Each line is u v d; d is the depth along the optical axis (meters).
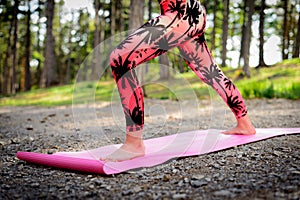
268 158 2.50
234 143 2.98
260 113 5.88
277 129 3.61
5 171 2.50
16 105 11.58
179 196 1.82
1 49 27.41
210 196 1.79
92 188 2.04
